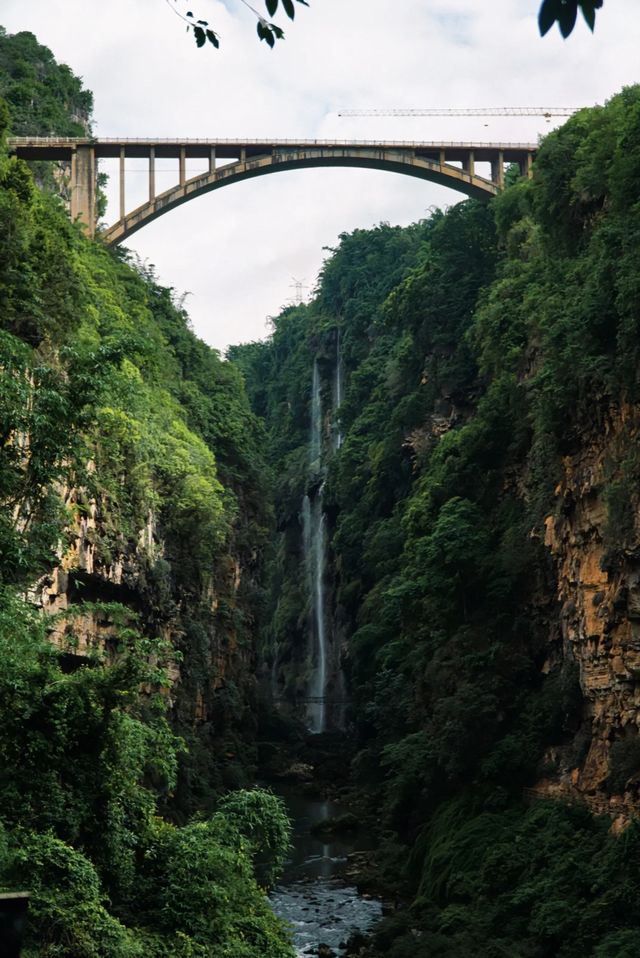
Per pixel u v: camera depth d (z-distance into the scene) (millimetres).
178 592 55469
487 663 48938
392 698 62688
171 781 26797
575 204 50469
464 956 33594
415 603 58406
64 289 38375
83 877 22109
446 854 42469
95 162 71750
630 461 38125
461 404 73500
